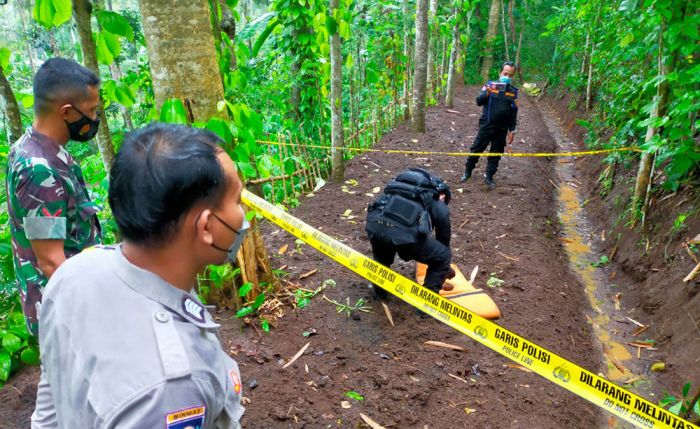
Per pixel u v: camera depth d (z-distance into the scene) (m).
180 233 0.86
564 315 4.00
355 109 8.52
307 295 3.67
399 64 9.52
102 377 0.78
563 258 5.32
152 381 0.76
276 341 3.16
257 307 3.25
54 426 1.21
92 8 2.58
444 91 13.24
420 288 1.87
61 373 0.87
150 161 0.81
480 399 2.86
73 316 0.86
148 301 0.86
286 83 7.36
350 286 3.88
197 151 0.84
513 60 17.84
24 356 2.99
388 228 3.28
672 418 1.48
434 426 2.64
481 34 18.11
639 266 4.69
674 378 3.44
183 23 2.56
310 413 2.62
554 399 2.98
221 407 0.87
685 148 4.03
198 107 2.68
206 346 0.88
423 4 8.12
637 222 5.09
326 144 6.99
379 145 8.15
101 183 2.96
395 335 3.33
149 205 0.81
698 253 4.07
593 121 8.75
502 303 3.93
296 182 6.05
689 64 4.57
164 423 0.74
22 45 15.30
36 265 2.01
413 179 3.39
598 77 9.13
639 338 3.97
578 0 10.52
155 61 2.63
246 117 2.79
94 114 1.96
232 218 0.91
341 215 5.39
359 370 2.98
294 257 4.33
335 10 5.22
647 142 4.22
